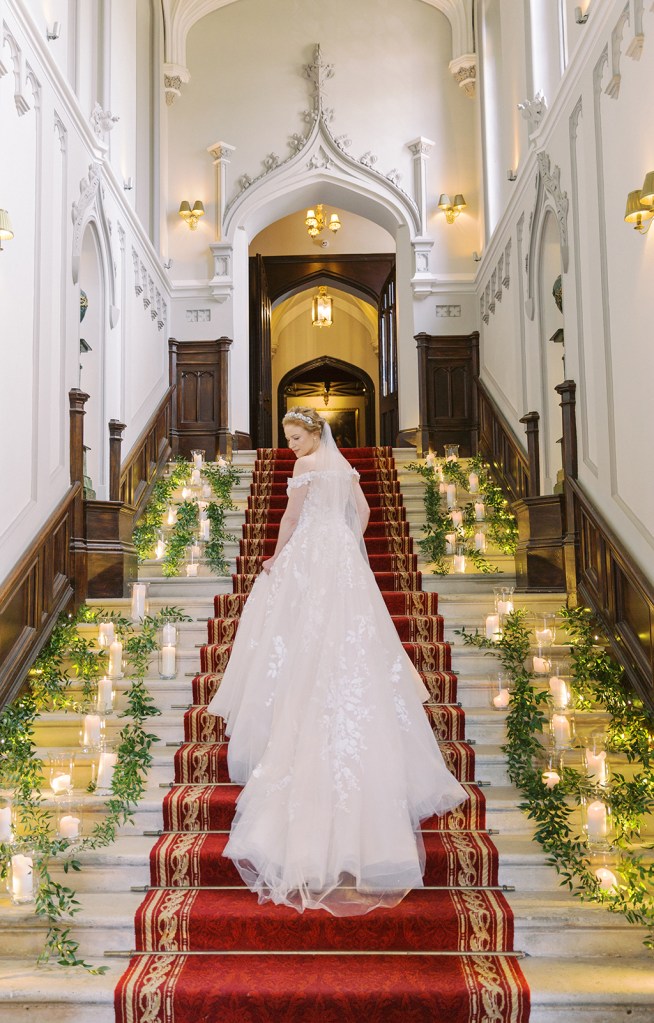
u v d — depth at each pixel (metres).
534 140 7.02
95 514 5.79
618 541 4.68
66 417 5.86
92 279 7.34
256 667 3.45
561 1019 2.85
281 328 18.22
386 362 13.19
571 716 4.12
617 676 4.43
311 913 3.09
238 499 8.16
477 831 3.62
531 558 5.75
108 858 3.40
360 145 10.70
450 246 10.55
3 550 4.57
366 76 10.80
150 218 10.05
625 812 3.54
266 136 10.75
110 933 3.15
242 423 10.66
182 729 4.25
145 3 9.97
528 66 7.32
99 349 7.36
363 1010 2.81
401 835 3.00
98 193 7.00
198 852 3.38
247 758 3.46
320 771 3.04
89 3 7.16
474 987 2.85
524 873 3.37
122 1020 2.86
